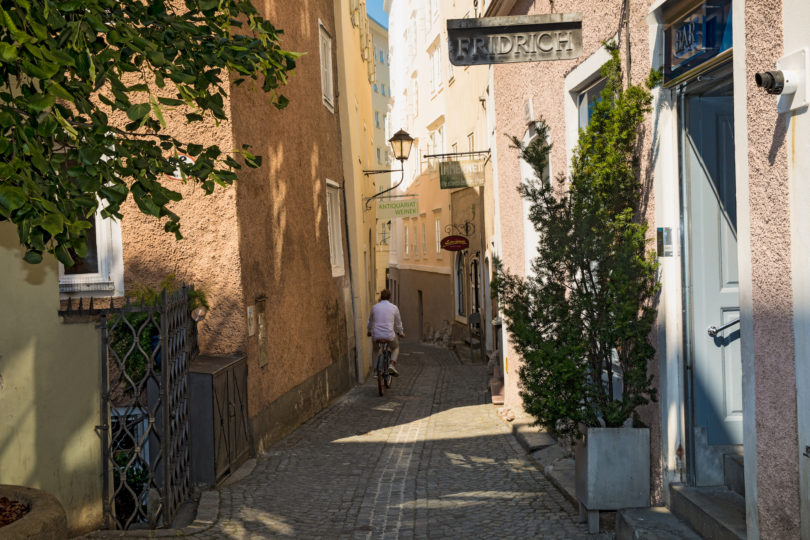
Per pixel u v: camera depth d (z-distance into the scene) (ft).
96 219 27.66
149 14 12.21
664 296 17.83
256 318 30.27
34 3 9.50
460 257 86.28
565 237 18.49
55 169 10.91
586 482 18.22
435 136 97.55
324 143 47.29
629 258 17.97
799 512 12.55
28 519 13.25
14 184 10.20
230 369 26.53
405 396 47.96
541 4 29.12
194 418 24.44
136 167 12.16
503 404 41.14
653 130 18.10
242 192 29.32
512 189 35.81
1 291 18.06
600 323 18.10
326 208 46.83
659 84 17.72
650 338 18.88
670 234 17.58
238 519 21.21
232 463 26.58
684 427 17.51
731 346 17.52
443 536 19.26
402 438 33.17
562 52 20.83
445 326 96.37
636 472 18.08
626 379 18.28
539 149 19.83
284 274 35.40
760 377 13.62
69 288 27.63
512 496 22.38
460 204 82.99
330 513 21.77
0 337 18.04
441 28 87.71
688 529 16.38
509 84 36.01
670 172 17.57
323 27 48.88
